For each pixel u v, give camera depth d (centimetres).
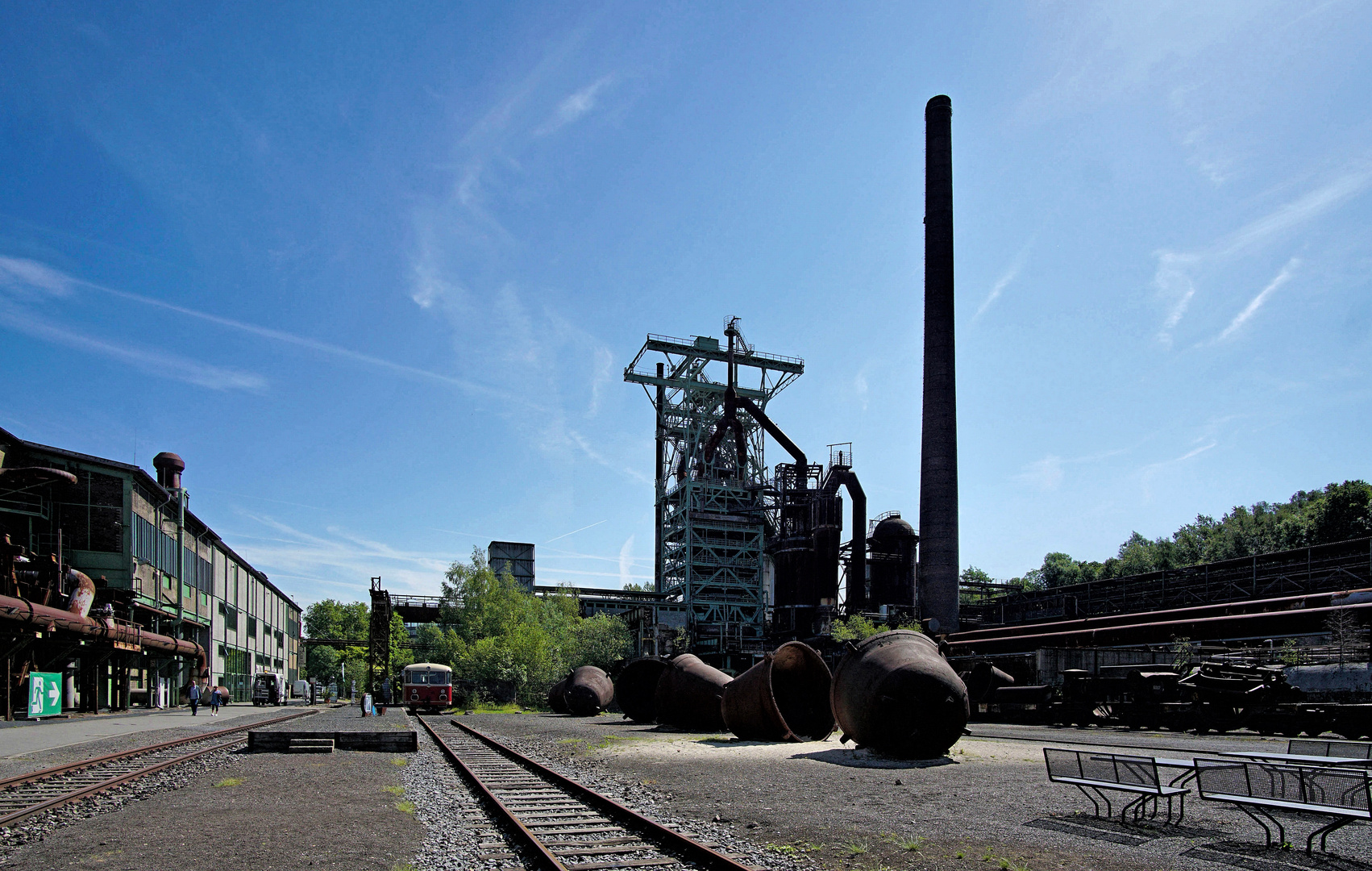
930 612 6562
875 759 2055
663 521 11175
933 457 6769
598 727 3706
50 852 1005
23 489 4431
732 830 1150
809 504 9444
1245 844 1045
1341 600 3628
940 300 6956
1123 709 3416
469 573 8650
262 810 1293
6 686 3681
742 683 2777
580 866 924
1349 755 1334
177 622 5878
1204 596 6425
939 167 7144
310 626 15088
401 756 2134
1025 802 1366
